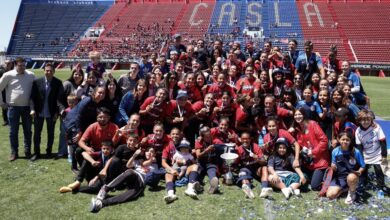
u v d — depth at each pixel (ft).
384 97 64.03
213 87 27.81
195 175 21.31
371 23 169.68
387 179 22.76
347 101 23.82
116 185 19.81
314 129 22.31
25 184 21.57
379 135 21.02
